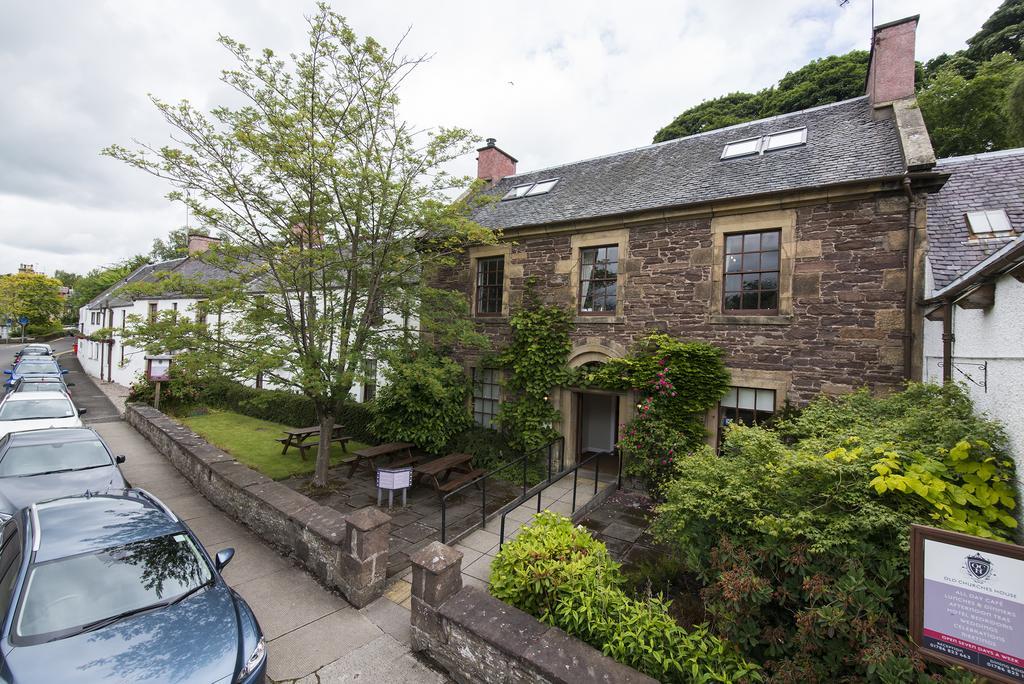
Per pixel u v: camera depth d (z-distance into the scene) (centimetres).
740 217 792
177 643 329
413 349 917
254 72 698
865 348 698
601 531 673
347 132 768
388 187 770
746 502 387
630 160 1129
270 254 753
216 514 729
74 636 321
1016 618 234
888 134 775
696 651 330
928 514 337
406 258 841
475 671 369
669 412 823
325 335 783
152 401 1623
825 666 316
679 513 432
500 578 436
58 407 1051
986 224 654
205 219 719
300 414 1424
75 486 625
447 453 1043
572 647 336
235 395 1681
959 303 425
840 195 707
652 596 451
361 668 400
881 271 691
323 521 556
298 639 435
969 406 445
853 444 427
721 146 994
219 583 400
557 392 980
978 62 1981
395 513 761
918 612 262
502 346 1045
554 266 990
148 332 713
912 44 823
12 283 4559
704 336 820
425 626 411
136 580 374
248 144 693
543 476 945
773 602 371
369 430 1066
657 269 867
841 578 320
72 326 5319
